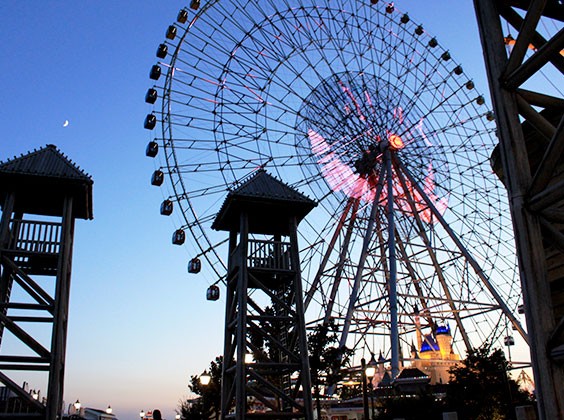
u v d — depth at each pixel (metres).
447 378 62.03
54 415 21.03
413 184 47.91
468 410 36.28
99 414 52.03
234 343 28.28
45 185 24.67
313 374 36.50
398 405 37.81
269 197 27.89
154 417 17.34
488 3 10.38
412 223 49.78
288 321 28.67
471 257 47.91
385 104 48.69
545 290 8.59
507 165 9.45
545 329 8.41
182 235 39.66
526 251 8.81
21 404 22.53
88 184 24.80
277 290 31.02
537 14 9.16
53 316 22.66
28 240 23.86
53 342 22.11
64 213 24.64
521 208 9.00
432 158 50.81
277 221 29.94
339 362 37.56
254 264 27.52
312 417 24.91
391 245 43.50
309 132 45.09
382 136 47.84
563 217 8.48
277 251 28.14
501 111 9.69
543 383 8.26
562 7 10.40
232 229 30.84
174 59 41.69
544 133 9.62
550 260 12.48
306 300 45.28
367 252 45.25
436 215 47.84
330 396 41.72
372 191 48.16
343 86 47.00
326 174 45.03
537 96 9.85
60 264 23.58
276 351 32.28
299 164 44.31
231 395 26.45
